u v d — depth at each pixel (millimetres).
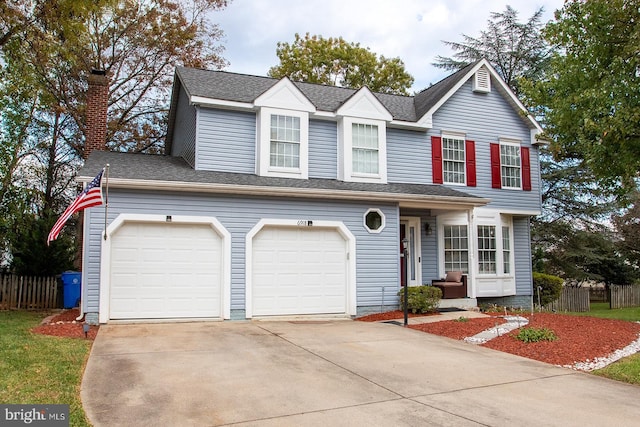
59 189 23141
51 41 13703
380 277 13922
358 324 12016
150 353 8148
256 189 12352
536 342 9641
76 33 14008
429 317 12984
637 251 28094
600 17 12875
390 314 13445
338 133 15391
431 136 16703
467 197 14906
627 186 13414
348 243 13641
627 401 6316
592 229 27000
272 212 12828
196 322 11688
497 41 29656
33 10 13648
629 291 22797
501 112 18000
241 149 14133
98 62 22359
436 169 16562
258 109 14195
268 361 7879
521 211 17781
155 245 11750
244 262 12406
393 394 6379
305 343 9398
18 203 17344
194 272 12023
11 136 17719
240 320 12188
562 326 11273
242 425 5137
